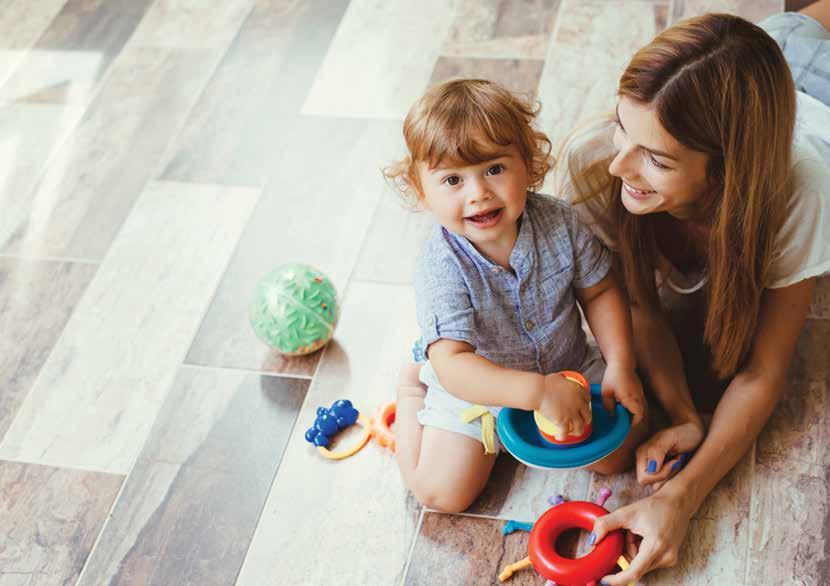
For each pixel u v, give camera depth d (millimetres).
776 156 1248
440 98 1273
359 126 2113
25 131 2246
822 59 1553
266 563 1482
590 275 1423
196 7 2479
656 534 1342
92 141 2195
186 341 1792
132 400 1721
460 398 1379
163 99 2262
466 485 1464
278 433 1636
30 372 1795
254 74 2277
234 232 1959
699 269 1546
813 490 1434
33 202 2092
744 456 1483
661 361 1531
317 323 1672
